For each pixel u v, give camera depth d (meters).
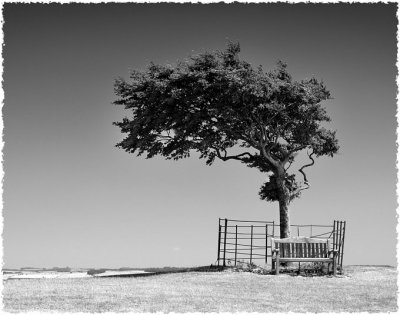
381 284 22.70
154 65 28.52
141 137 28.89
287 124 28.89
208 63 26.97
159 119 28.08
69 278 26.55
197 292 19.95
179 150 29.28
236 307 16.95
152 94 27.45
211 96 27.38
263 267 28.39
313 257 25.81
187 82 27.27
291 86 27.36
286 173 30.34
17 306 16.72
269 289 20.98
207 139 27.94
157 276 25.98
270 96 27.41
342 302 18.19
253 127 28.42
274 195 30.44
